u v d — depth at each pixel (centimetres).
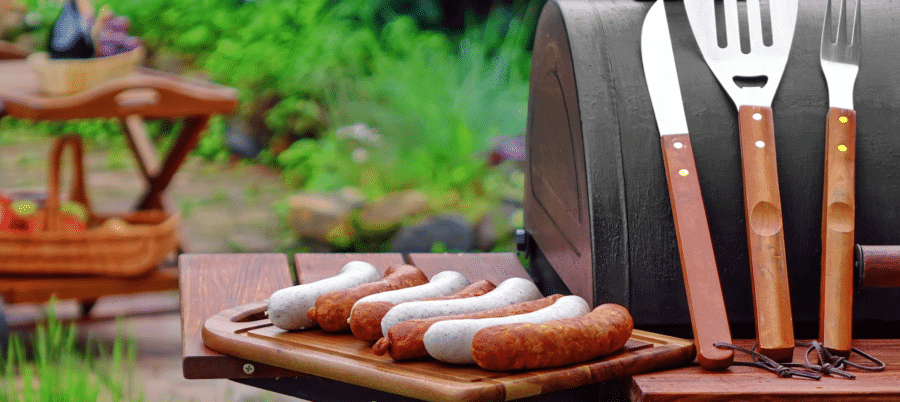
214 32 700
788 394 94
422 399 95
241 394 273
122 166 616
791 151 121
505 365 95
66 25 307
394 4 643
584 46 128
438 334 97
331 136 552
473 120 521
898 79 126
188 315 130
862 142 122
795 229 120
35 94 305
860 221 120
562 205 138
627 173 119
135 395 257
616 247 117
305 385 111
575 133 125
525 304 108
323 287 115
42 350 220
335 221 451
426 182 488
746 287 119
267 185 575
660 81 123
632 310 117
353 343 109
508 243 434
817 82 125
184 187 569
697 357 105
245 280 151
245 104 641
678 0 134
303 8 650
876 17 132
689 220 111
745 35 131
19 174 581
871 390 95
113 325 348
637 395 97
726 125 121
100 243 296
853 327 123
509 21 606
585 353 99
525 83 549
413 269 125
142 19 706
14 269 292
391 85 553
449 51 603
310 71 599
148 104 306
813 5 133
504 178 476
